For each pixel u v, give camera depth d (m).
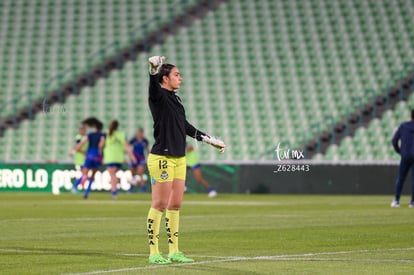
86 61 147.50
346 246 43.19
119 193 118.44
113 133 101.38
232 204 87.69
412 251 40.59
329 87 139.88
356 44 146.12
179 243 44.97
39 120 138.75
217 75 143.88
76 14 154.88
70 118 138.75
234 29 150.62
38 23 154.25
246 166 118.69
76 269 33.78
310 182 116.50
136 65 146.25
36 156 135.12
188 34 150.75
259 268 33.94
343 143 129.38
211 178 119.81
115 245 43.75
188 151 106.75
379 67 142.12
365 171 115.31
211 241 46.09
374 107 131.88
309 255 38.84
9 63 148.12
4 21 154.75
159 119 36.25
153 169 36.22
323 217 66.19
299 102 138.25
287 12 152.12
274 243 44.81
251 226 56.78
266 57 145.75
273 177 117.62
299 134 133.50
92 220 62.72
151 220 36.22
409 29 147.88
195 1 154.50
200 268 34.00
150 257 36.22
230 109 138.62
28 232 51.97
